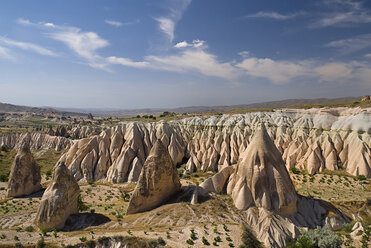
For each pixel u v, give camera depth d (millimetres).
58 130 137500
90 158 81062
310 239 33969
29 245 32375
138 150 84812
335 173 71688
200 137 99562
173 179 48031
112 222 40219
